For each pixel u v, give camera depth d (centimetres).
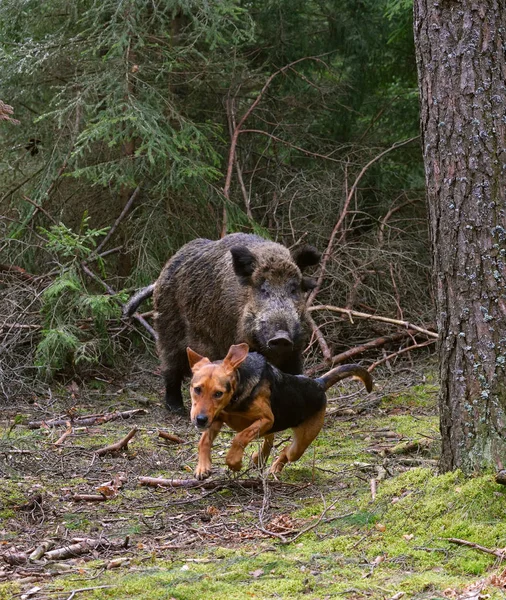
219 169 1520
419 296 1360
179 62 1443
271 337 818
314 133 1659
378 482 668
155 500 668
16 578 505
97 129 1237
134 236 1370
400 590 455
